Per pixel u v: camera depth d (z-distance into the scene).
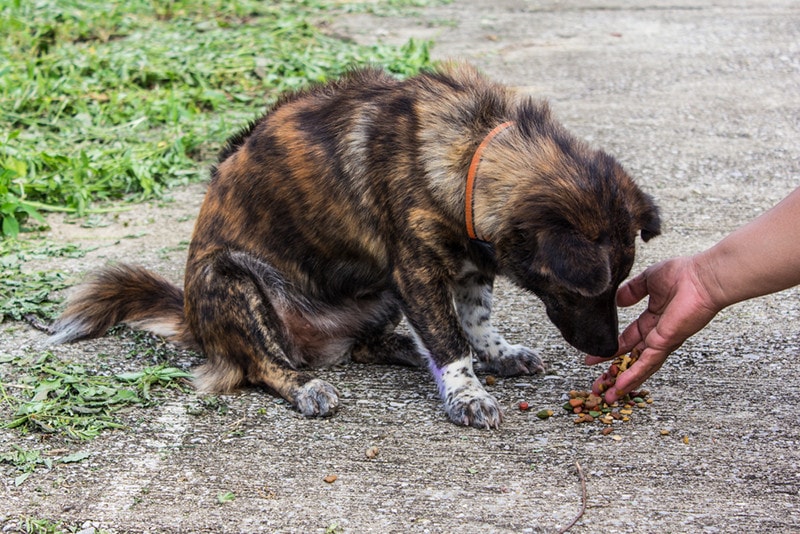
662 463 2.38
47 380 2.56
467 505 2.31
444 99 2.51
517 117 2.49
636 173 3.27
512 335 2.71
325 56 4.23
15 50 4.27
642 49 4.57
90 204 3.19
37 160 3.26
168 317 2.71
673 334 2.36
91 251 2.99
